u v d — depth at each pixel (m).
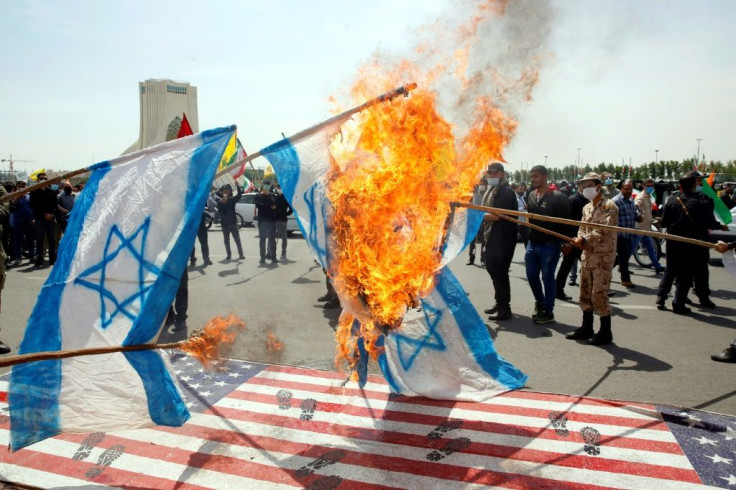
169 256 3.16
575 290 8.75
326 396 4.24
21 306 7.62
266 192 12.03
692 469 3.12
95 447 3.45
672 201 7.04
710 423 3.65
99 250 3.27
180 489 2.98
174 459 3.30
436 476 3.08
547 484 2.98
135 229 3.27
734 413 3.89
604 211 5.40
